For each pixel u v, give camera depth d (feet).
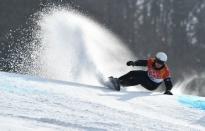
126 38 388.57
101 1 366.22
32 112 48.70
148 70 76.43
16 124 43.24
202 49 405.80
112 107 56.95
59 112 50.49
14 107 49.57
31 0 288.10
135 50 381.81
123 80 76.18
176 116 59.88
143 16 415.85
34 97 55.67
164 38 411.75
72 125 46.29
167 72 76.95
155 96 71.10
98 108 55.16
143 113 57.57
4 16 295.89
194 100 72.18
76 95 61.05
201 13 435.94
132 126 49.19
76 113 51.21
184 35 419.95
